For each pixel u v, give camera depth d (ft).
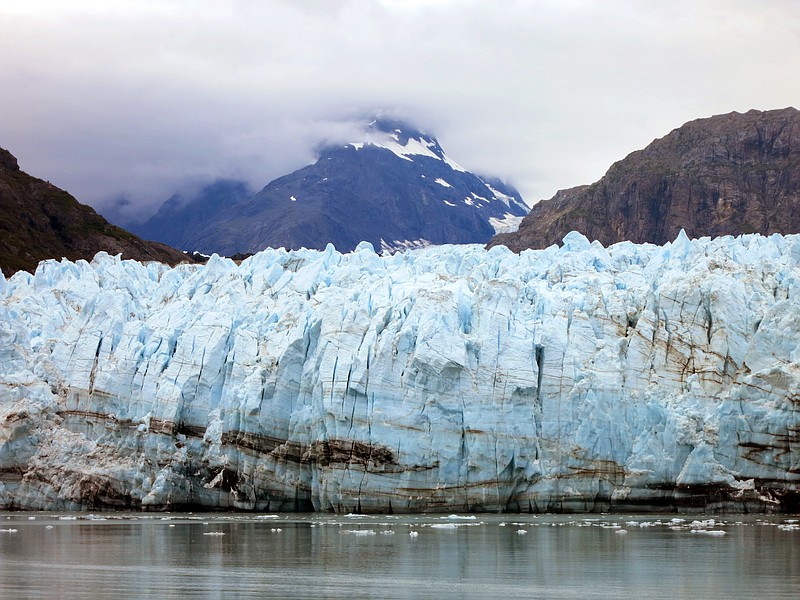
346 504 291.58
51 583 184.85
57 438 326.65
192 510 317.42
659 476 285.02
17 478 323.57
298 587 179.63
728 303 296.51
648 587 177.58
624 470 287.28
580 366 295.07
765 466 278.67
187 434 317.22
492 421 289.33
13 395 328.29
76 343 339.77
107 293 347.36
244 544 230.68
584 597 169.89
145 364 326.44
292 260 370.12
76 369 333.01
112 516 299.79
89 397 327.88
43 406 328.08
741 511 278.46
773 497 276.41
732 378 290.76
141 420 317.42
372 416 290.56
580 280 323.78
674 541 228.02
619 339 299.79
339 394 293.02
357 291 319.06
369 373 293.02
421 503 288.92
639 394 291.99
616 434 288.92
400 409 290.56
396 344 294.87
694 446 283.18
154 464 314.96
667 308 301.22
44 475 320.09
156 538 242.37
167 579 188.14
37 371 336.29
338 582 184.24
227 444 309.42
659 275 326.44
